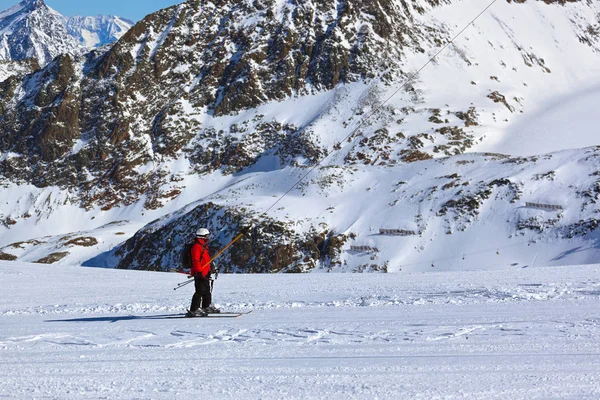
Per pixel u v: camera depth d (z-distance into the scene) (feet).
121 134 611.88
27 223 557.33
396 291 52.75
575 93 640.17
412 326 28.22
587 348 21.43
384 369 18.69
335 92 597.93
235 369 19.36
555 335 24.35
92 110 637.30
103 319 37.09
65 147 614.75
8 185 600.39
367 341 24.25
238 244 290.35
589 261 227.81
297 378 17.63
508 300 41.29
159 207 547.90
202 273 36.22
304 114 587.27
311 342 24.50
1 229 554.46
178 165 581.94
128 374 18.89
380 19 646.74
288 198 322.96
